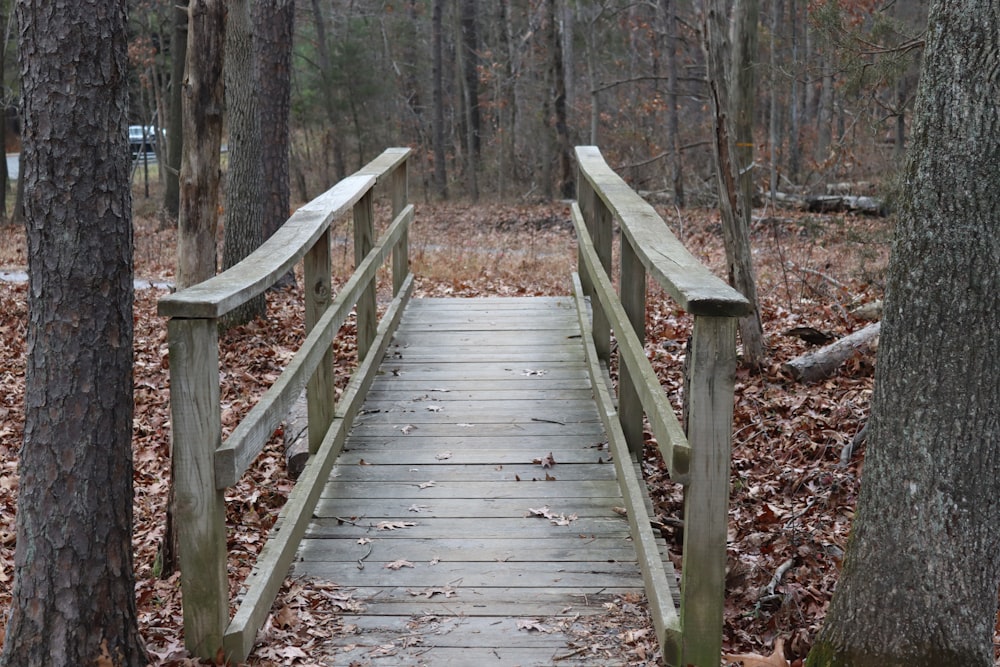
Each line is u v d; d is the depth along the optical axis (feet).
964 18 9.67
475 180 98.07
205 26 16.08
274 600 12.30
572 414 19.25
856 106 39.78
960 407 9.99
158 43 94.12
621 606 12.30
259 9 36.63
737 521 17.15
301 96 105.60
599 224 21.30
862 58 30.45
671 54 74.43
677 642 10.55
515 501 15.42
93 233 10.06
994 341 9.87
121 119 10.33
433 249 54.70
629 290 15.96
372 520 14.79
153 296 37.83
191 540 10.51
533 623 11.86
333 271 44.47
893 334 10.43
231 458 10.32
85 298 10.04
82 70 9.90
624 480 14.80
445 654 11.27
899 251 10.39
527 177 106.22
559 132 91.04
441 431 18.39
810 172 65.67
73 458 10.03
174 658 10.80
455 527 14.55
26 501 10.11
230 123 33.01
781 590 14.19
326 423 16.85
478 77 109.81
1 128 77.00
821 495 17.38
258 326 31.35
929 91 10.03
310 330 16.21
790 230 54.54
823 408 21.30
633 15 89.51
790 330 26.68
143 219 78.13
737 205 23.53
